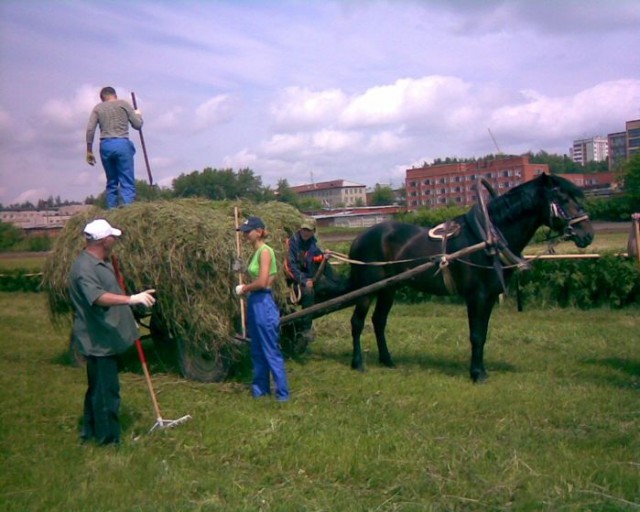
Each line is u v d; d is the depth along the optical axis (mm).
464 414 6730
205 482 5074
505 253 7828
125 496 4887
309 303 9000
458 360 9398
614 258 13781
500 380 8070
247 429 6262
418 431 6105
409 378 8273
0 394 7871
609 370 8414
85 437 6109
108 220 8594
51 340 12297
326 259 9109
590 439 5809
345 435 5980
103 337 5820
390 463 5328
